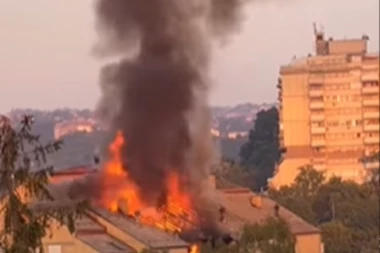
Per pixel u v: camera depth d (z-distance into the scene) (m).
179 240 127.75
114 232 123.50
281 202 199.62
